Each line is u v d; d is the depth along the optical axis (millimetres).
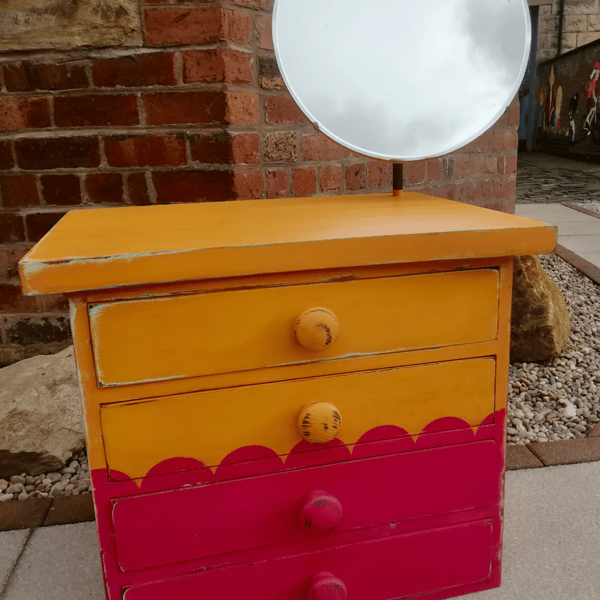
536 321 2189
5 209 1779
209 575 959
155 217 1096
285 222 996
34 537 1327
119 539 906
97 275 770
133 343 833
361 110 1157
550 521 1331
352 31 1131
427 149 1202
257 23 1688
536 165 9422
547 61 11789
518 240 899
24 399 1604
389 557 1038
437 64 1180
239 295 851
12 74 1669
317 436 892
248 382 890
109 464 873
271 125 1762
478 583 1102
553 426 1799
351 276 888
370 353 927
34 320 1891
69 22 1621
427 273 920
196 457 901
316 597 971
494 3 1181
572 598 1120
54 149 1724
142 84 1664
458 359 973
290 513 967
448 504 1043
